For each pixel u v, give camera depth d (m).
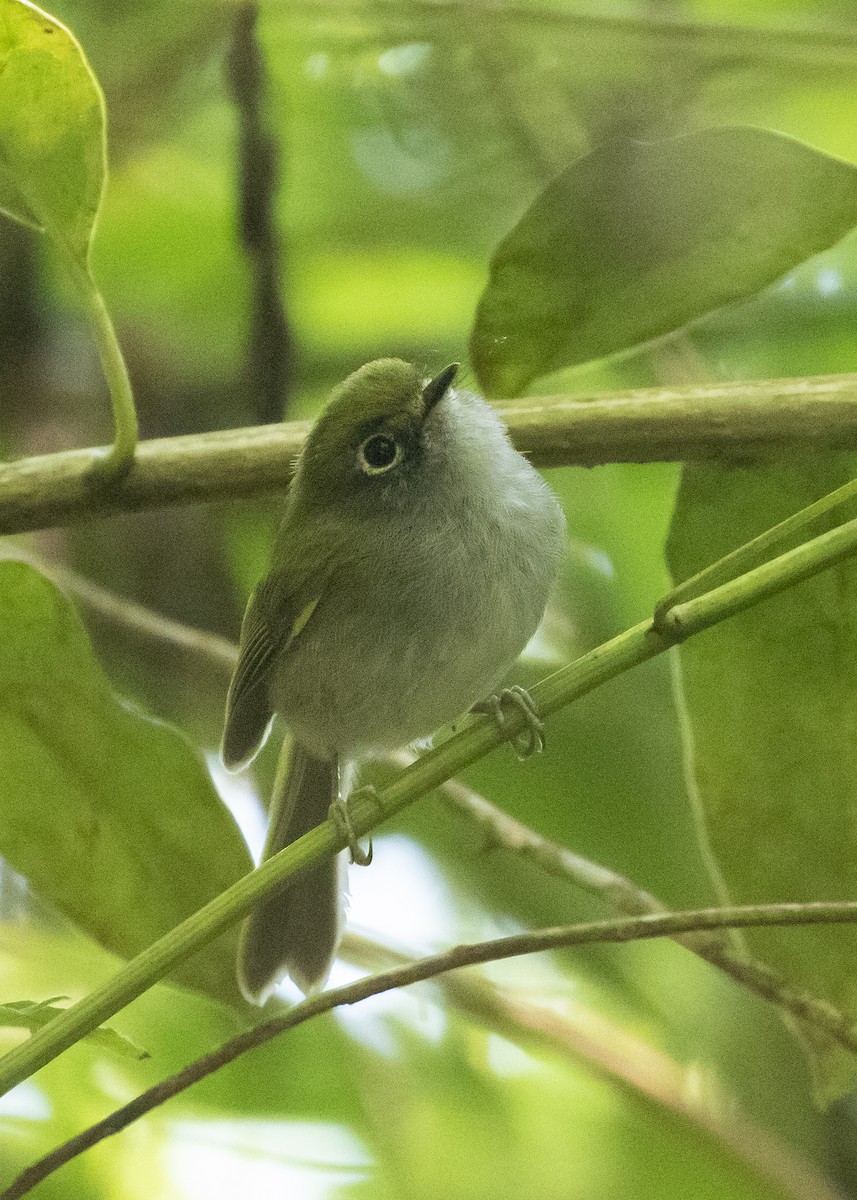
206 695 3.24
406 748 3.20
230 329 3.26
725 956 3.11
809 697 3.12
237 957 3.12
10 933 3.20
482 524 3.17
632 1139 3.21
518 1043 3.20
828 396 3.12
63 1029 3.08
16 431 3.26
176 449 3.12
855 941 3.11
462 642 3.17
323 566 3.18
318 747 3.19
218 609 3.26
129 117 3.24
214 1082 3.19
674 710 3.22
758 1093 3.21
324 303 3.25
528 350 3.12
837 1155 3.21
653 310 3.12
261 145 3.20
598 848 3.22
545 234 3.12
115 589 3.25
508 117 3.24
